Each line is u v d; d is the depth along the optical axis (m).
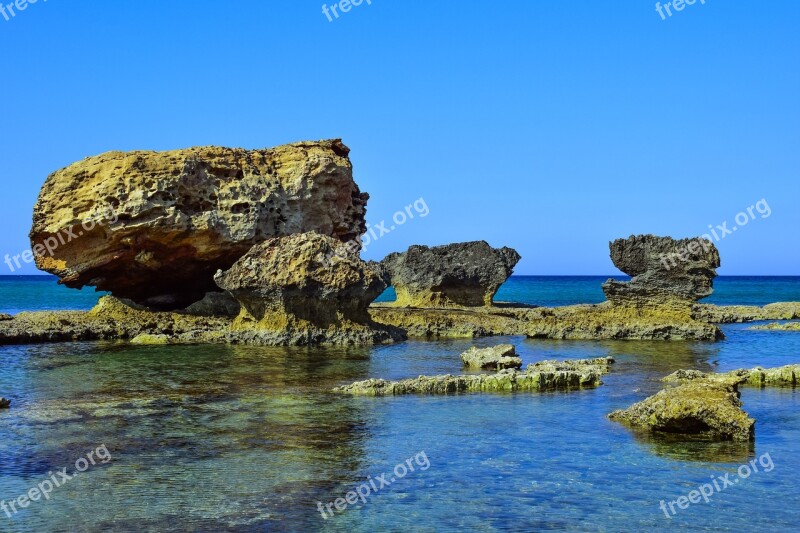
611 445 20.81
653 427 22.20
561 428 22.59
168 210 46.62
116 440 21.28
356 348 40.94
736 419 21.20
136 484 17.70
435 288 67.06
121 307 48.72
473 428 22.62
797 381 29.56
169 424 23.06
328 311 43.19
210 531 15.09
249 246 48.84
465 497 16.98
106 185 46.19
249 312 43.72
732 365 35.28
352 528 15.26
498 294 138.38
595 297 126.94
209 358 36.53
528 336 48.91
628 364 35.59
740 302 108.38
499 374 29.70
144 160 47.19
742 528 15.27
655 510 16.20
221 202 48.62
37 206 47.47
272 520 15.66
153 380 30.41
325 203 52.44
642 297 49.56
